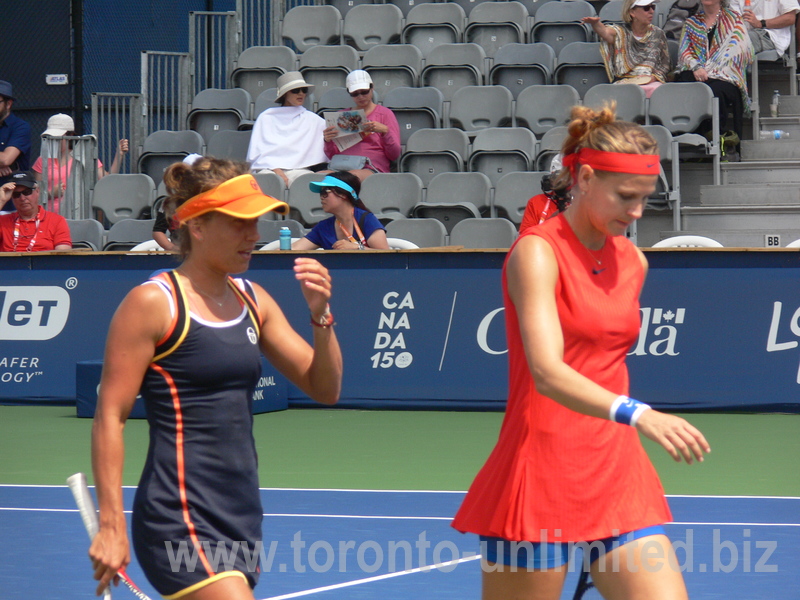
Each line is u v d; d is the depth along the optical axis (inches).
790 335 1243.2
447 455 1067.3
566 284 386.9
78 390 1320.1
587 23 1886.1
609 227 386.6
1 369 1424.7
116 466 386.3
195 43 2277.3
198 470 388.8
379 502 863.7
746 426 1184.8
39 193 1859.0
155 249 1489.9
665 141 1694.1
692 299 1268.5
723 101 1797.5
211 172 397.4
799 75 2012.8
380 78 2054.6
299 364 430.0
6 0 2192.4
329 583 644.1
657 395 1259.8
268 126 1851.6
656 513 396.8
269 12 2476.6
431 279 1331.2
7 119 1827.0
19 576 669.3
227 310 403.9
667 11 2114.9
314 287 411.8
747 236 1681.8
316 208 1733.5
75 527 794.8
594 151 382.0
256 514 403.9
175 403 388.8
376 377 1341.0
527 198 1683.1
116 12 2239.2
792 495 875.4
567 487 383.6
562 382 361.7
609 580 394.0
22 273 1428.4
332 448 1111.6
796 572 654.5
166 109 2208.4
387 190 1712.6
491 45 2123.5
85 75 2208.4
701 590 620.1
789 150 1830.7
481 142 1838.1
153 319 385.1
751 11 1918.1
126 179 1865.2
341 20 2252.7
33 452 1107.9
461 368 1316.4
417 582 644.1
